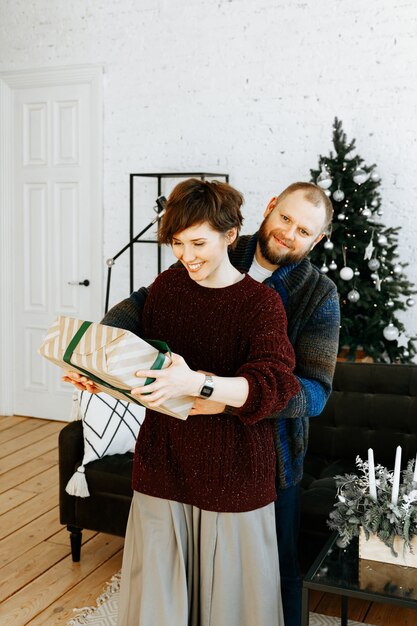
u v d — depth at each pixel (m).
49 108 5.22
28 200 5.36
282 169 4.66
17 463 4.42
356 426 3.26
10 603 2.81
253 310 1.68
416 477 2.09
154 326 1.80
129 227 5.09
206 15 4.73
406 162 4.37
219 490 1.72
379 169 4.43
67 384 5.35
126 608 1.88
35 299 5.41
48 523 3.56
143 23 4.90
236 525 1.74
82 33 5.07
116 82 5.02
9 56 5.30
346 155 4.20
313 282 1.93
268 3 4.57
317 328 1.91
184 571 1.78
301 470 1.98
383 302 4.14
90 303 5.24
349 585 1.88
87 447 3.07
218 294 1.71
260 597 1.76
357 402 3.26
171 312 1.77
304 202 1.88
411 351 4.31
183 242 1.58
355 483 2.17
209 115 4.80
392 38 4.32
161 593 1.78
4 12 5.27
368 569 1.98
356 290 4.14
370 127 4.42
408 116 4.34
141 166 5.02
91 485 3.03
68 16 5.10
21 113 5.31
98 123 5.07
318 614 2.74
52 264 5.33
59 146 5.22
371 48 4.38
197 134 4.85
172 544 1.79
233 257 2.04
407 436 3.19
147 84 4.94
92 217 5.16
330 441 3.29
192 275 1.64
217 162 4.82
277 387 1.60
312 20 4.48
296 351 1.92
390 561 2.01
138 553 1.85
